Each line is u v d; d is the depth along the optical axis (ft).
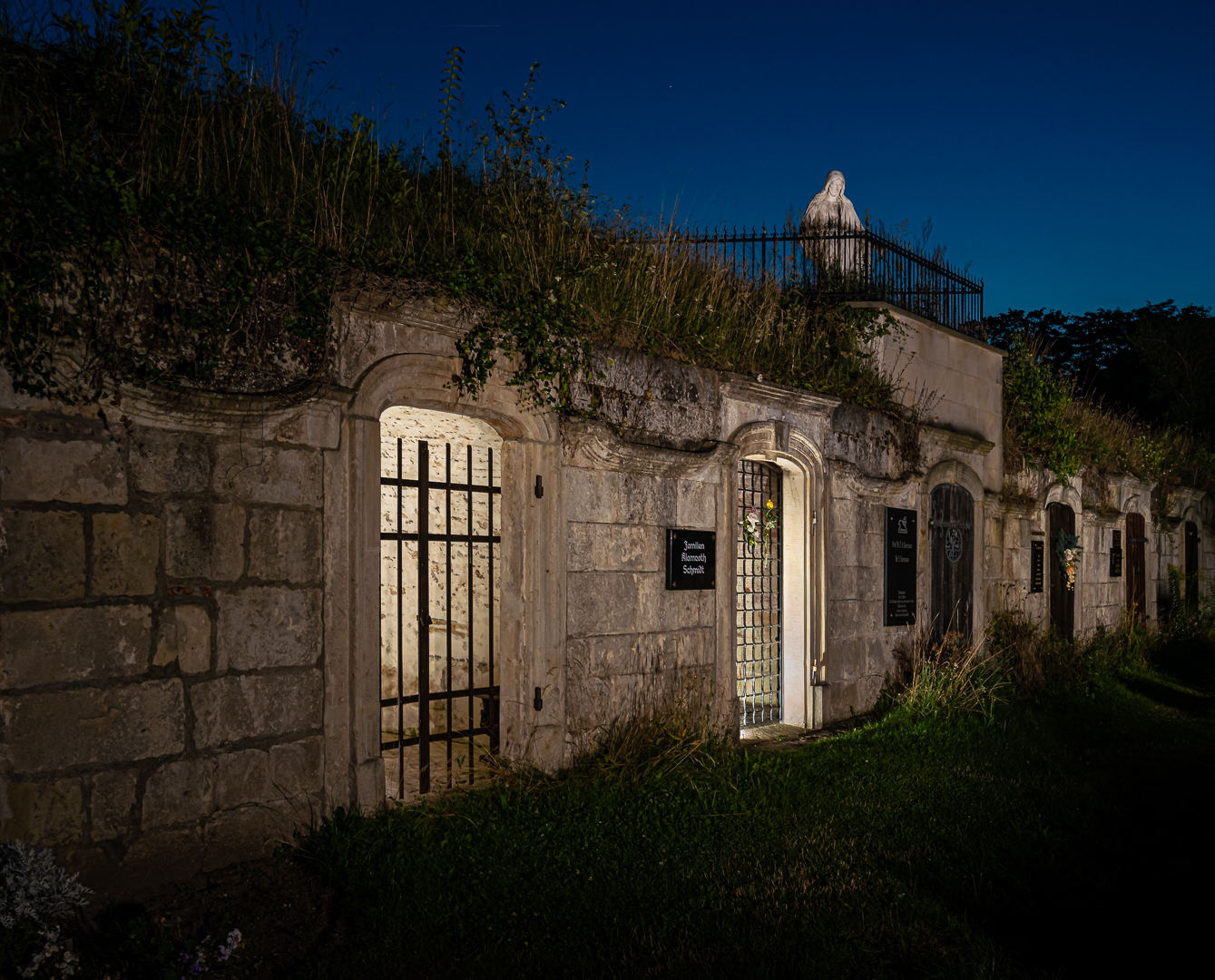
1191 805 22.88
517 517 21.08
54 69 17.12
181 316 14.87
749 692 29.91
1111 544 54.90
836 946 14.14
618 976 12.98
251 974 12.73
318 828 16.69
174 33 18.74
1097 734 31.65
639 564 24.00
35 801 13.16
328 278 16.87
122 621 14.17
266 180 18.25
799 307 33.06
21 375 13.09
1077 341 118.42
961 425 39.83
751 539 30.01
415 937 13.78
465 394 19.63
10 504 13.01
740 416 27.66
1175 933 15.03
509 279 20.67
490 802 19.19
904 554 35.19
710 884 16.40
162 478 14.69
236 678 15.58
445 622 22.36
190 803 14.92
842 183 39.58
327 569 16.94
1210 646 59.31
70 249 13.53
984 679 34.78
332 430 17.06
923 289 38.17
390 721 23.81
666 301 26.45
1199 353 93.86
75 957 12.05
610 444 22.76
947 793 22.72
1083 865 18.28
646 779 21.48
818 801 21.47
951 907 15.81
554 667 21.40
